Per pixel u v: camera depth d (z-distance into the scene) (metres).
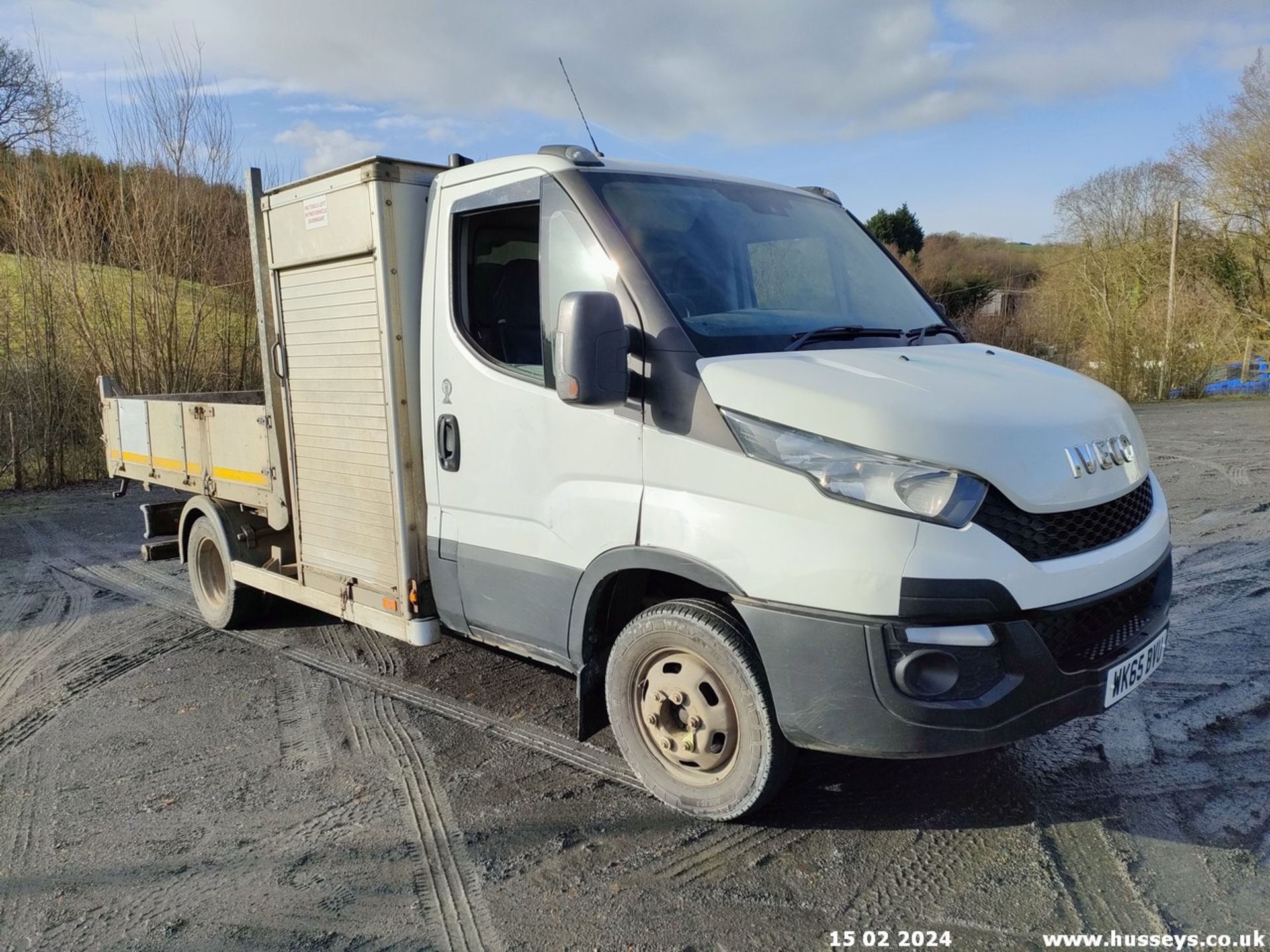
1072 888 2.88
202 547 6.24
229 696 4.98
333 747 4.25
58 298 13.85
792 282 3.85
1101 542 2.99
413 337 4.14
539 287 3.61
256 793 3.84
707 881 3.01
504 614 3.86
